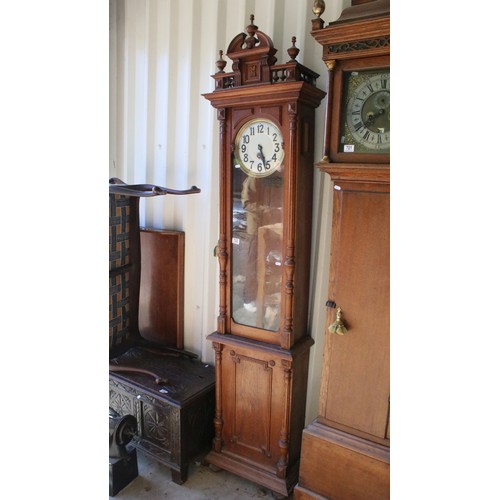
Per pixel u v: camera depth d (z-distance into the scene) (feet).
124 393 7.12
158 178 8.48
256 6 6.71
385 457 4.94
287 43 6.46
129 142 8.87
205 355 8.07
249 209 6.02
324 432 5.37
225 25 7.18
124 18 8.52
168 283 8.29
